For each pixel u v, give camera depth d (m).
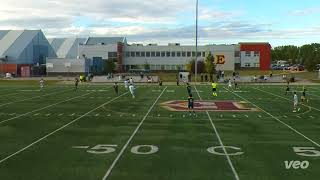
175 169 18.19
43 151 21.69
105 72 130.62
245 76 104.56
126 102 46.34
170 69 145.25
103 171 17.83
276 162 19.48
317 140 24.86
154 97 52.50
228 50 143.12
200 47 143.62
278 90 65.19
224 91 62.97
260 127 29.62
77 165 18.81
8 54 124.06
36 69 121.31
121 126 29.86
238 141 24.47
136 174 17.41
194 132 27.44
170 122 31.88
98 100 48.59
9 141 24.38
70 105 43.31
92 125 30.30
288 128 29.23
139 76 104.25
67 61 119.31
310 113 37.47
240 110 39.41
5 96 53.94
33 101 47.47
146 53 145.62
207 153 21.31
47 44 137.88
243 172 17.75
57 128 28.95
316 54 135.00
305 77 101.69
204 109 40.03
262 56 147.50
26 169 18.14
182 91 62.59
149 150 21.95
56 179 16.67
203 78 98.75
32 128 28.95
